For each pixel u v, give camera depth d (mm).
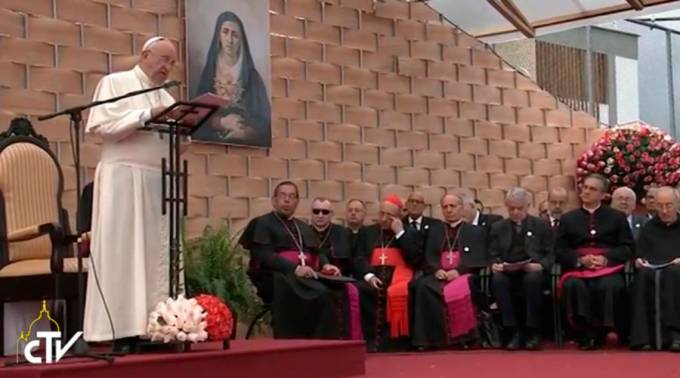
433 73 12422
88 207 7355
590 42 15961
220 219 10406
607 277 9945
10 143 7848
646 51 17750
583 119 13625
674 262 9695
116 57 9672
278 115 11000
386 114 11961
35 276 7230
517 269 10234
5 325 7715
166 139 6605
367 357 9359
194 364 6195
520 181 13102
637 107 16828
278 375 6773
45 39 9148
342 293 9734
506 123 13023
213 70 10406
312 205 10617
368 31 11867
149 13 9984
